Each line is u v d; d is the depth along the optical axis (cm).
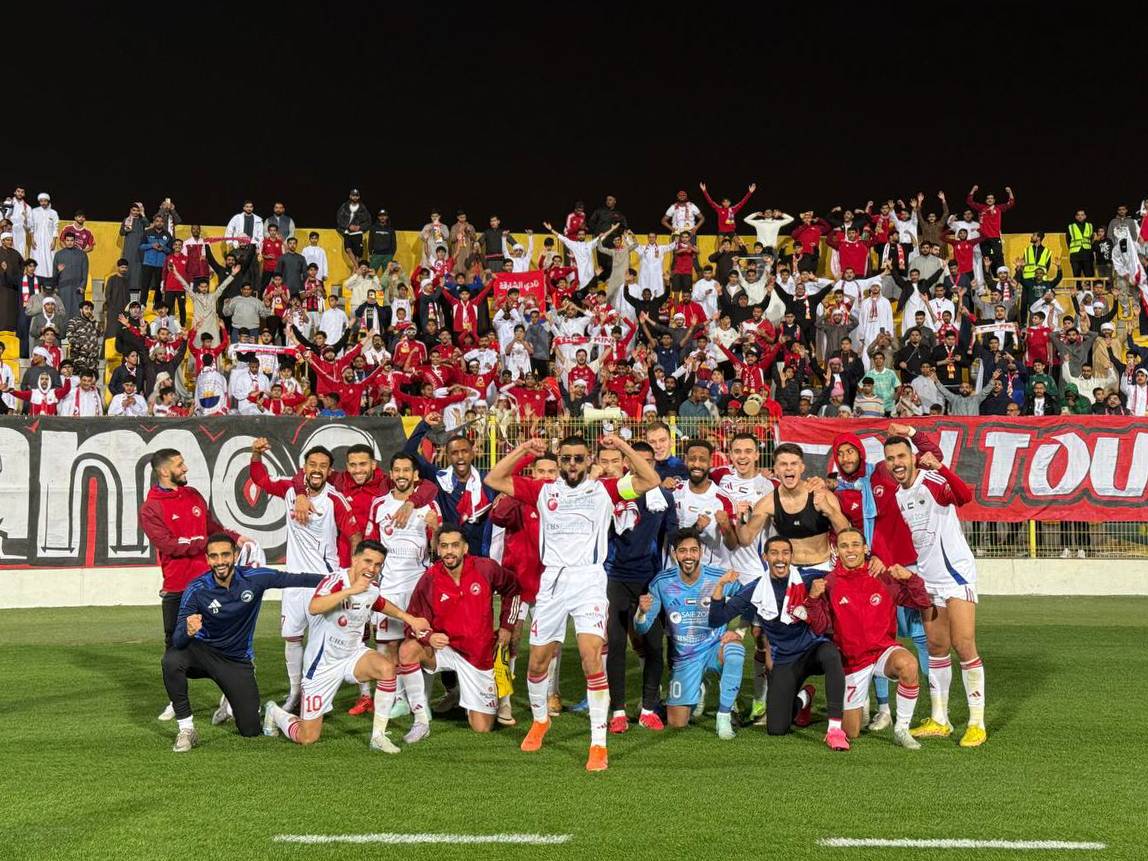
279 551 1648
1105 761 770
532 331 2194
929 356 2105
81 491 1595
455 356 1988
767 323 2159
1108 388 2011
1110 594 1700
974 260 2548
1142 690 1021
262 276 2355
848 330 2220
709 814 644
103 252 2514
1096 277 2606
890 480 863
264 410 1895
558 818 636
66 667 1129
